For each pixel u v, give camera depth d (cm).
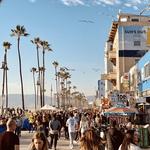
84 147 762
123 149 879
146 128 2211
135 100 3678
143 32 6278
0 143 955
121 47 6294
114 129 1124
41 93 10100
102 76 7388
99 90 10019
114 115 2855
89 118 2902
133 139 895
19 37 8500
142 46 6275
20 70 8525
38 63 10369
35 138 827
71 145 2355
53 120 2259
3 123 1897
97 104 7900
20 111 4453
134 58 6262
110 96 3959
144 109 3612
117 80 6412
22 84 8494
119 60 6275
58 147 2450
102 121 2802
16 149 959
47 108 4900
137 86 4416
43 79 10706
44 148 825
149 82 3722
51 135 2244
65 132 3041
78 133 2534
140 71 4281
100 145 768
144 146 2180
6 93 9169
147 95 3825
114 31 6881
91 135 767
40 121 2441
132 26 6294
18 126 3055
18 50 8494
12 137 962
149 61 3738
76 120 2452
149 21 6606
